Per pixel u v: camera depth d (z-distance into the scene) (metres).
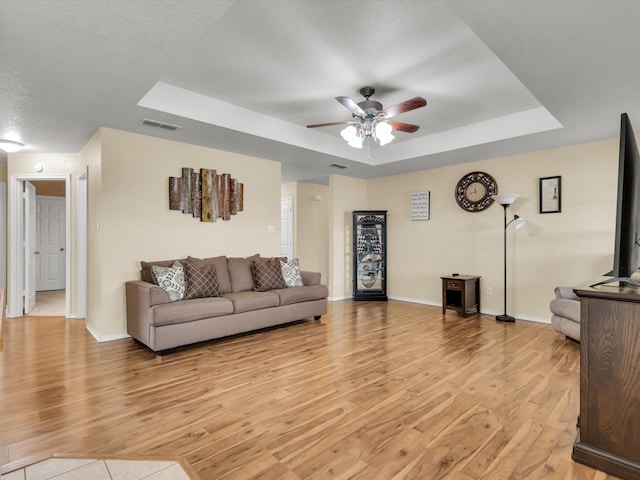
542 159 4.75
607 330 1.72
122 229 3.91
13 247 4.97
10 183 4.93
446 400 2.46
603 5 1.79
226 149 4.69
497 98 3.69
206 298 3.81
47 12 1.87
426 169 6.01
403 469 1.73
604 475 1.67
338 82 3.33
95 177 3.99
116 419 2.21
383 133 3.09
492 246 5.23
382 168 5.95
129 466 1.76
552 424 2.14
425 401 2.45
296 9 2.26
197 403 2.42
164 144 4.23
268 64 2.99
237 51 2.78
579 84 2.72
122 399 2.47
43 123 3.64
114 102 3.10
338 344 3.75
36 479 1.66
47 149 4.69
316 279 4.86
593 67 2.45
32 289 5.50
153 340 3.29
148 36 2.12
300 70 3.09
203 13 1.92
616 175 4.19
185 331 3.46
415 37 2.59
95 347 3.62
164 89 3.34
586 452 1.75
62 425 2.13
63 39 2.13
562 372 2.96
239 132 3.96
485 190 5.27
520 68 2.47
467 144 4.57
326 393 2.58
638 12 1.84
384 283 6.37
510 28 2.01
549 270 4.69
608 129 3.85
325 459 1.81
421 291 6.10
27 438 2.00
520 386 2.69
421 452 1.87
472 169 5.45
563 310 3.75
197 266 4.07
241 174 4.97
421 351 3.52
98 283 3.85
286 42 2.65
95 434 2.04
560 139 4.24
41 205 7.59
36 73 2.56
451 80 3.29
